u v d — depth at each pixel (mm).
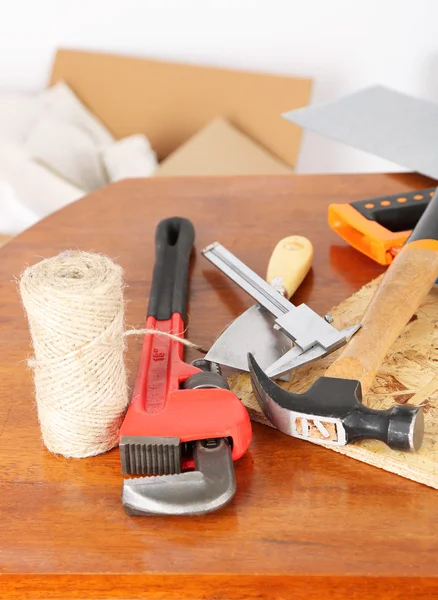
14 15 3086
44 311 660
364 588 630
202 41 2955
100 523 682
